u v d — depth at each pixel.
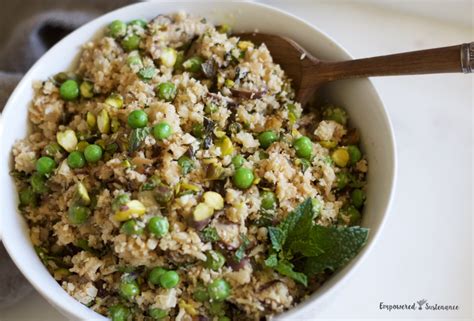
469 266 0.38
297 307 0.31
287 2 0.48
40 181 0.35
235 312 0.32
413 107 0.44
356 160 0.36
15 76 0.40
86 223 0.33
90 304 0.32
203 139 0.34
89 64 0.37
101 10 0.43
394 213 0.40
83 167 0.34
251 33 0.39
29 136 0.36
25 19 0.42
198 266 0.31
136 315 0.32
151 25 0.38
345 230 0.32
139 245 0.31
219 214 0.32
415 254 0.39
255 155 0.34
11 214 0.34
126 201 0.31
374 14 0.47
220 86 0.36
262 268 0.32
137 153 0.33
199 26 0.38
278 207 0.33
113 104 0.35
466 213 0.40
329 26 0.47
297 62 0.37
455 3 0.46
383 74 0.35
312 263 0.32
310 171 0.34
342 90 0.37
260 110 0.36
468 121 0.43
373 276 0.38
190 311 0.31
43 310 0.38
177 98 0.35
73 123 0.36
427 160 0.42
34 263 0.33
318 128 0.36
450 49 0.33
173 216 0.32
